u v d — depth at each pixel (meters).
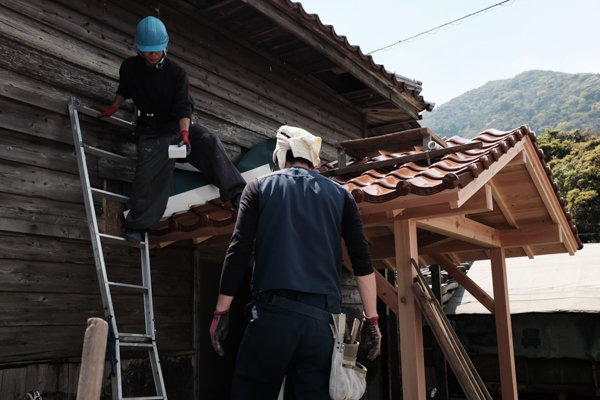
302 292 1.82
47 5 4.11
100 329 1.47
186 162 4.63
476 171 3.60
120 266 4.47
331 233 1.97
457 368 3.59
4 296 3.61
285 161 2.21
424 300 3.84
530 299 9.84
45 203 3.93
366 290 2.02
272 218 1.95
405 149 4.78
